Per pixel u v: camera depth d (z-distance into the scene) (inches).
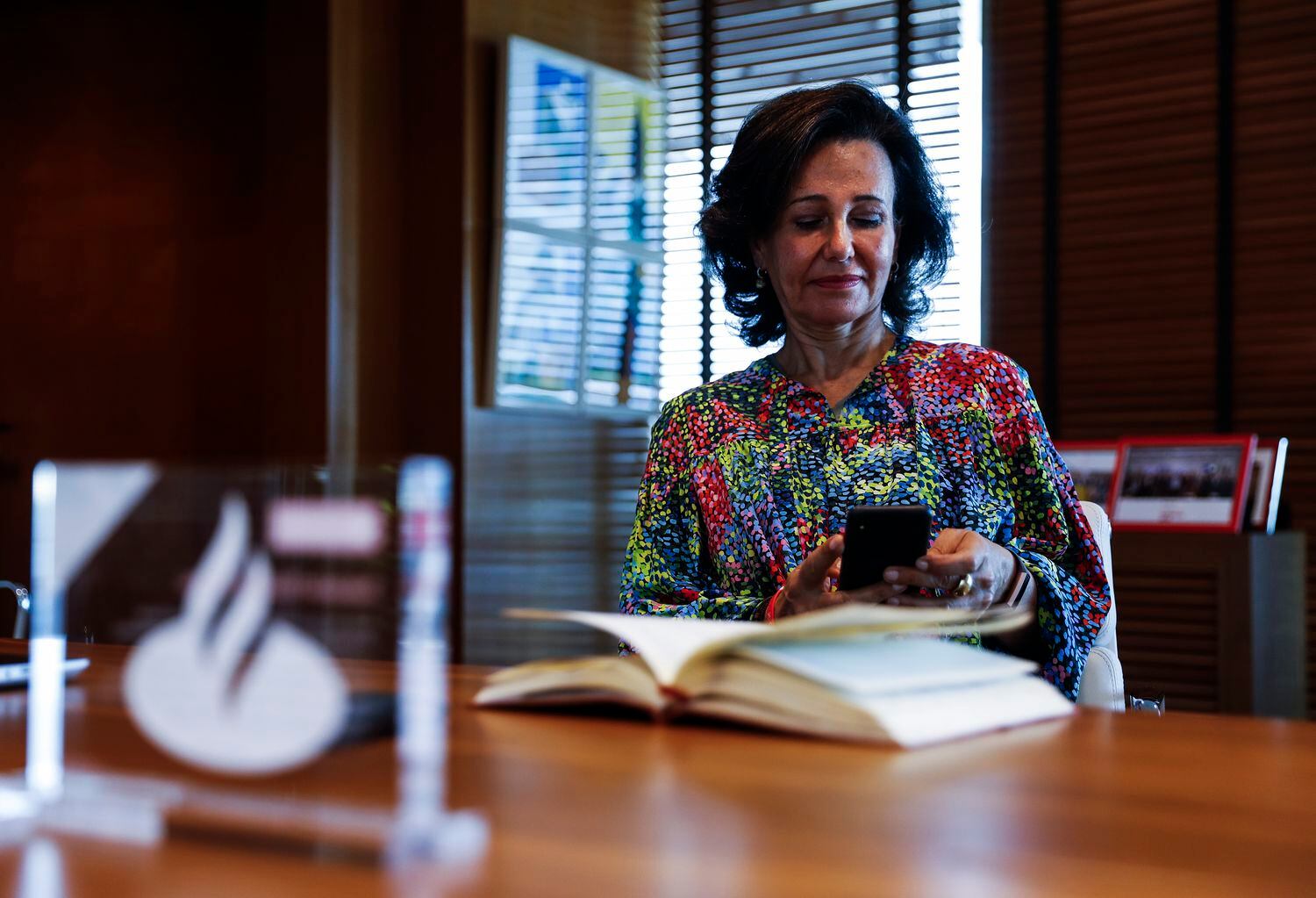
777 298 74.5
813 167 66.1
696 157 177.3
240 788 21.9
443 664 22.0
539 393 165.6
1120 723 37.5
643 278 176.4
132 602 23.0
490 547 163.2
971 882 20.7
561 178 167.9
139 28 180.5
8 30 189.6
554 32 172.4
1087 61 155.3
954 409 63.9
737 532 65.0
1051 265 155.8
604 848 22.2
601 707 37.2
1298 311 143.8
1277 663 122.6
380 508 22.0
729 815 24.9
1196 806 26.5
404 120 168.1
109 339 180.9
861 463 63.7
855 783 28.0
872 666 35.0
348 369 162.4
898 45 165.0
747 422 66.8
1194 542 121.7
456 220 163.3
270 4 166.7
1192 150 149.4
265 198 167.5
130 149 180.5
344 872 20.4
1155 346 150.7
